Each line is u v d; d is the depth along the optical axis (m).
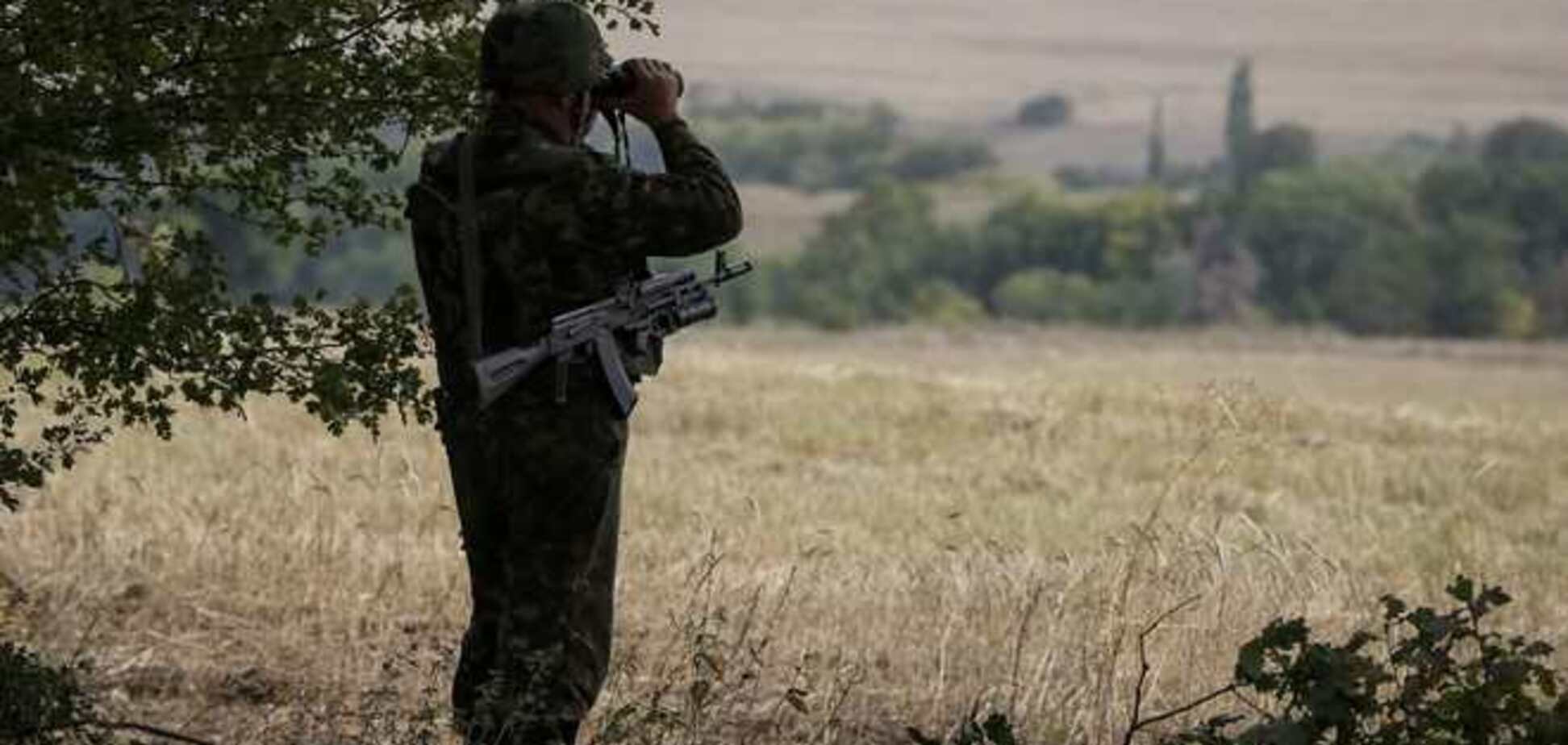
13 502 15.34
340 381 15.21
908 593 25.88
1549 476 49.44
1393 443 57.47
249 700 19.83
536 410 14.58
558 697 14.81
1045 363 173.62
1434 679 13.97
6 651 15.27
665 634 23.22
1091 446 51.03
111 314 15.35
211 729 18.59
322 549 25.94
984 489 43.31
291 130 15.20
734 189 14.94
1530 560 33.97
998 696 19.86
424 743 16.52
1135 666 21.14
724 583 25.47
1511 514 42.69
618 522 15.25
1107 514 38.91
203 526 28.27
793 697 17.56
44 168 14.33
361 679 20.44
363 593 24.17
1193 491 42.38
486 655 15.36
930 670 21.38
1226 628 22.30
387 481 33.97
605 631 15.15
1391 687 21.77
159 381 40.88
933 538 35.03
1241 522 36.38
